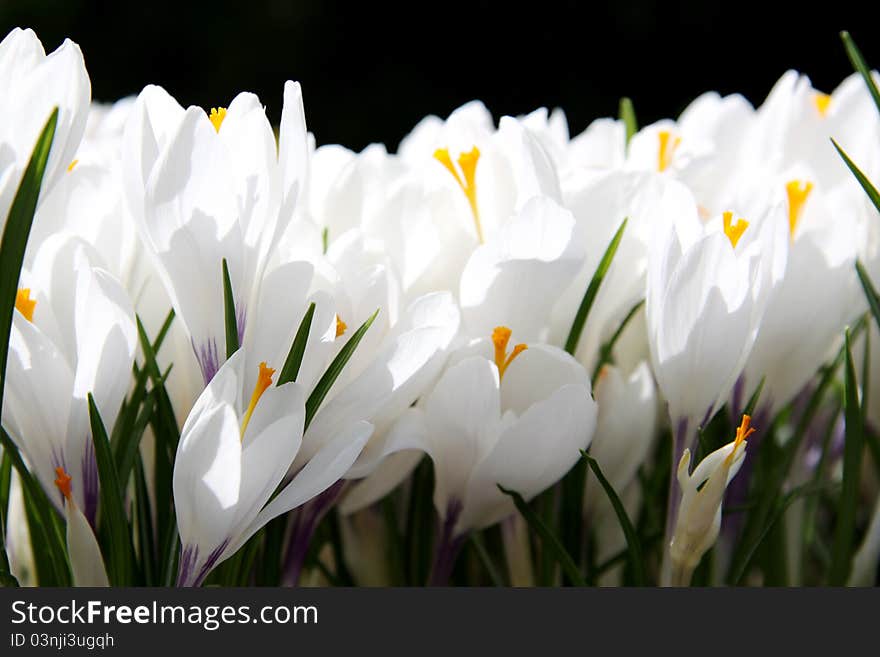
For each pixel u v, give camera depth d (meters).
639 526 0.72
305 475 0.63
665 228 0.65
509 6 4.07
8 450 0.64
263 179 0.63
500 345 0.66
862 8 3.86
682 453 0.66
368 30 3.99
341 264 0.66
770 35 3.95
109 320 0.63
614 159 0.76
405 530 0.71
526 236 0.66
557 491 0.69
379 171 0.69
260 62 3.91
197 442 0.62
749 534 0.69
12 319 0.63
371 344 0.66
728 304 0.65
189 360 0.66
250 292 0.64
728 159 0.74
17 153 0.62
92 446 0.65
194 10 3.88
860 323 0.71
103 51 3.83
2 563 0.65
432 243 0.68
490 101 4.10
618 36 4.06
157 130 0.64
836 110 0.73
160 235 0.63
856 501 0.67
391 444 0.65
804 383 0.68
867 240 0.70
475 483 0.66
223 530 0.63
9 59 0.63
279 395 0.63
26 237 0.62
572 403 0.65
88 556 0.64
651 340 0.66
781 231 0.65
